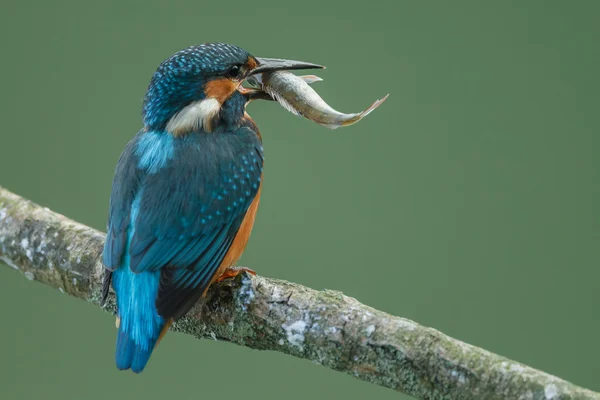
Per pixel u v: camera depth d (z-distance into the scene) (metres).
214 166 8.34
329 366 7.36
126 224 7.97
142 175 8.24
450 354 6.82
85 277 8.62
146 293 7.64
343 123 8.51
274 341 7.64
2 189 9.59
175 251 7.91
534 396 6.45
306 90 8.82
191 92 8.60
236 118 9.00
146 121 8.70
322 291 7.60
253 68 9.06
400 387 7.02
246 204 8.55
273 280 7.85
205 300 8.00
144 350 7.50
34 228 9.03
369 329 7.15
